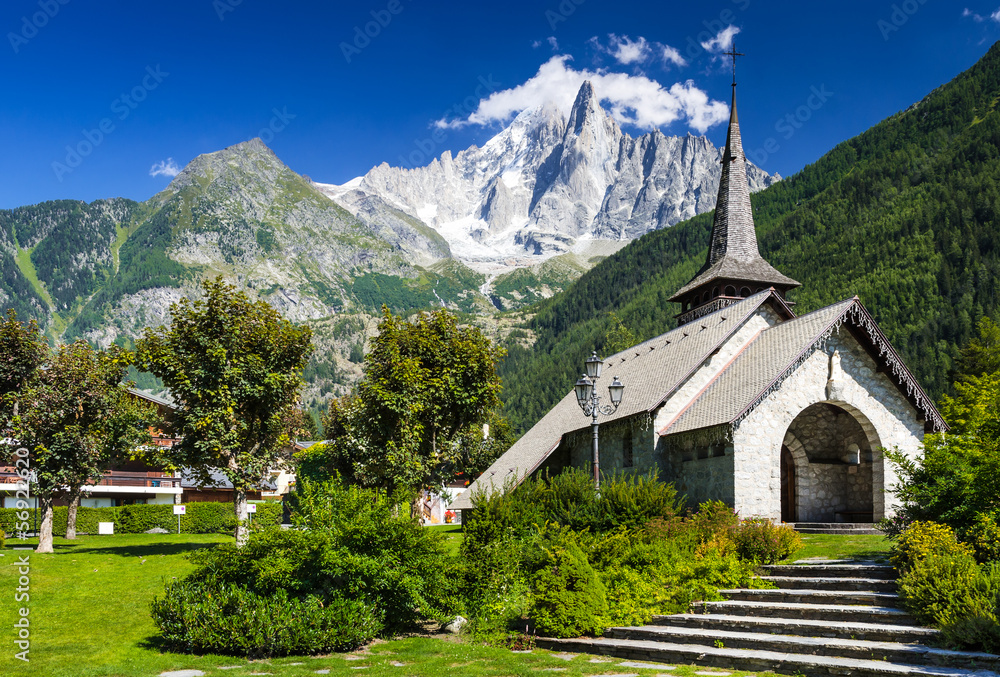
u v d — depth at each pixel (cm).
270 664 1480
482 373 3719
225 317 2842
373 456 3562
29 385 2950
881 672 1238
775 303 3591
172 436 2992
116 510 5241
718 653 1438
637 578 1892
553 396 16812
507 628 1830
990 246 12631
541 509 2466
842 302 3075
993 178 14612
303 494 1897
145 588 2156
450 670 1418
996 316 10300
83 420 3014
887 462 3038
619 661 1516
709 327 3766
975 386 3800
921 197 15838
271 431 2953
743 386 3084
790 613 1593
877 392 3100
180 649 1620
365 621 1648
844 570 1791
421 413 3569
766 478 2897
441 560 1892
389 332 3612
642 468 3388
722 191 5003
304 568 1717
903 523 1931
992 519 1636
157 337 2861
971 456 1808
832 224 17488
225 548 1747
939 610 1385
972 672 1194
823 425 3369
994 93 19588
